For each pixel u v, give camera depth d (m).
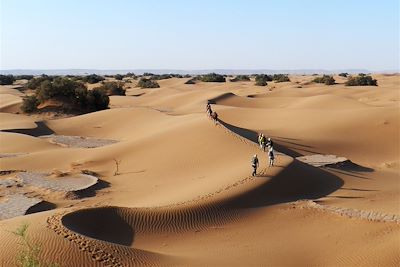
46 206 22.92
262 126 42.25
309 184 23.44
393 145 36.31
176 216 18.41
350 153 34.47
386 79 121.06
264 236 17.30
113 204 22.81
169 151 31.64
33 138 41.12
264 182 22.22
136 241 16.39
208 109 39.28
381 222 17.50
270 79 136.00
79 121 52.59
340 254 15.16
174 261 14.02
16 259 11.95
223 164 27.66
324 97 62.34
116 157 32.88
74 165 31.64
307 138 36.81
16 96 75.75
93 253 12.96
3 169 30.98
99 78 136.62
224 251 15.70
